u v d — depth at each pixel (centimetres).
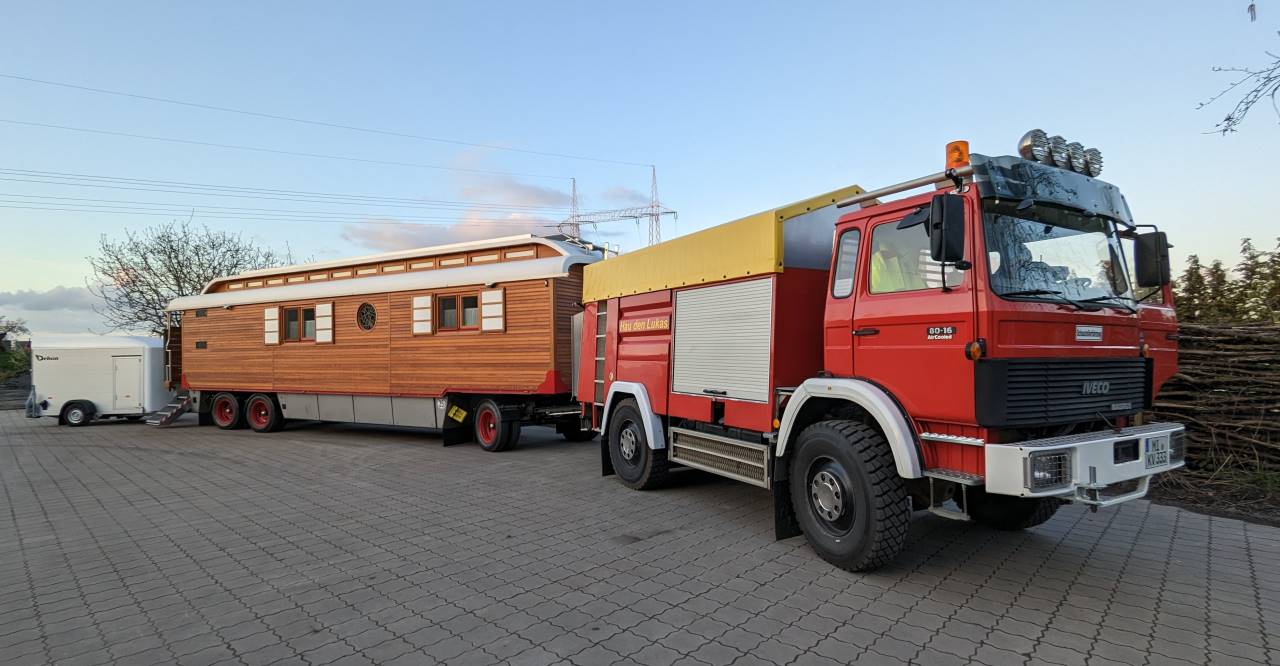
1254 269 793
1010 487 366
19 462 1061
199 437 1372
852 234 487
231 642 363
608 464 805
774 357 528
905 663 322
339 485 809
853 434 443
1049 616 377
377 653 346
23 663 341
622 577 457
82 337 1748
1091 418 423
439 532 584
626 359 757
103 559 521
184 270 2741
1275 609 381
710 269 606
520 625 378
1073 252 447
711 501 689
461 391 1121
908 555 489
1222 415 676
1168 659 322
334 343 1281
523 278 1063
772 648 342
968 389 384
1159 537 522
